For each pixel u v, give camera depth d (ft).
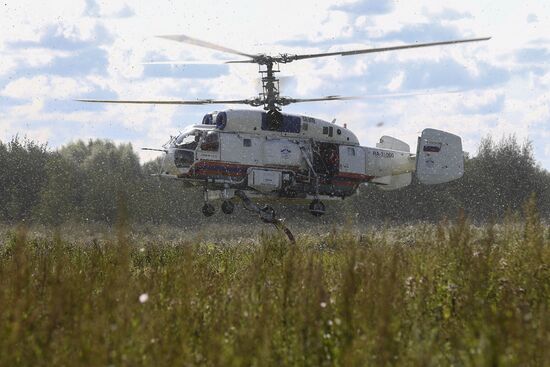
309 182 330.13
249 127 318.04
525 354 80.07
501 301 105.81
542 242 141.18
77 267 148.46
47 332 88.07
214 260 206.80
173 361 81.05
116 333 85.81
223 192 317.22
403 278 122.52
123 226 123.03
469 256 131.23
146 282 123.34
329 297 108.47
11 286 109.40
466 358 82.07
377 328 88.99
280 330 95.76
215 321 98.78
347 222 175.83
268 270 140.05
